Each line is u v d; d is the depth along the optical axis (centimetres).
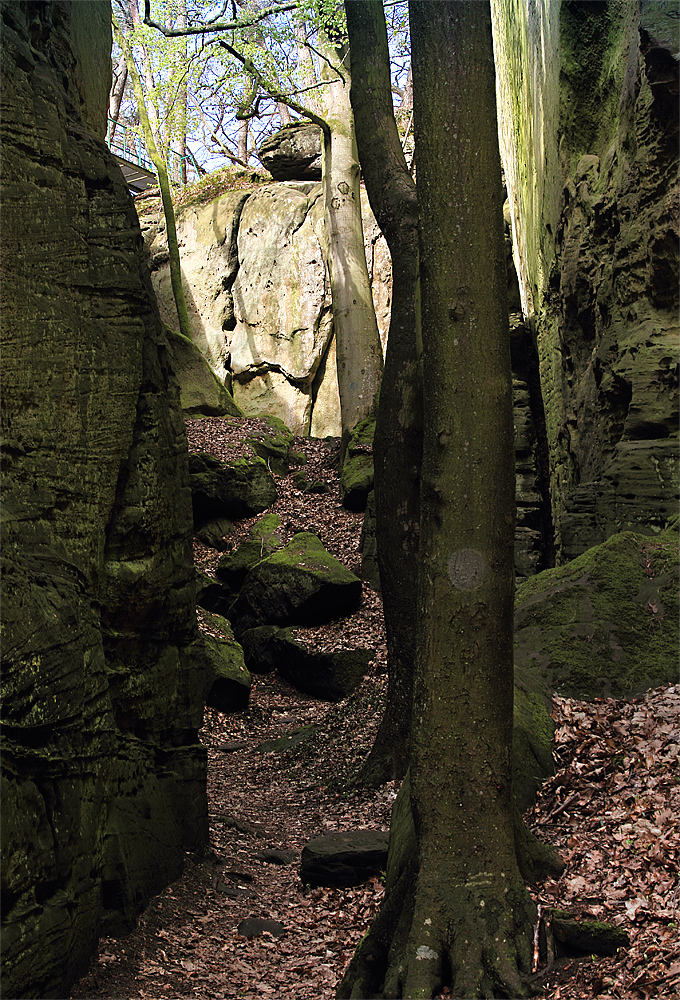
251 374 2234
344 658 1161
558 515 1441
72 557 470
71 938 401
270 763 948
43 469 450
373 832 625
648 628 755
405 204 812
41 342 453
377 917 425
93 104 577
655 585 782
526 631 806
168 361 636
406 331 811
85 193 514
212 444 1778
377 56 829
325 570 1318
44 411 454
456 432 431
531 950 378
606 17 1079
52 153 476
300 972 455
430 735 426
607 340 1029
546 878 447
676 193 880
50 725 408
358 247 1812
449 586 426
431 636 430
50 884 400
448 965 387
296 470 1862
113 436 529
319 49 1756
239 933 507
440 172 440
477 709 421
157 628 593
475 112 439
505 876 409
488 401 431
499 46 2047
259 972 455
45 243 463
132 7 2381
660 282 938
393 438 808
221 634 1288
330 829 722
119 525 549
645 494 905
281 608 1320
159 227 2478
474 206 435
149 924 489
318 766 898
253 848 679
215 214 2344
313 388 2186
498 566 426
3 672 373
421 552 443
